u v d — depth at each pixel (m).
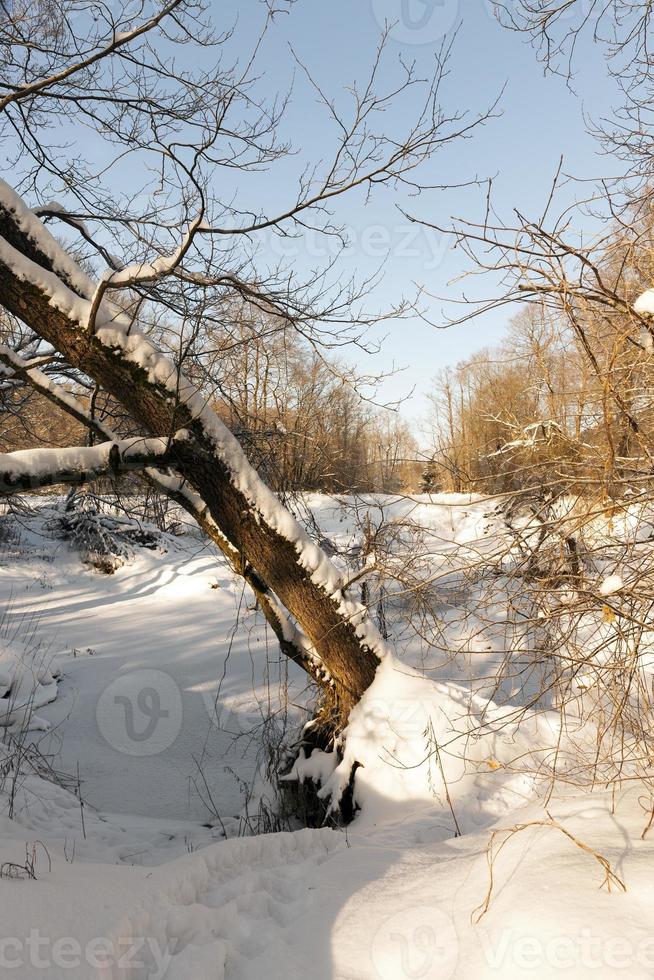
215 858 3.86
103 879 3.32
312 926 3.12
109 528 19.95
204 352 6.46
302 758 6.86
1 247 5.65
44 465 5.51
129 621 15.62
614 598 3.72
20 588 18.11
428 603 5.61
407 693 6.54
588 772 4.23
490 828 4.47
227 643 13.54
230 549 7.03
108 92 6.60
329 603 6.56
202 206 4.91
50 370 7.85
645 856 3.02
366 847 4.52
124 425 7.60
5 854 3.62
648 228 3.66
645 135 5.62
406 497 4.72
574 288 3.50
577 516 3.76
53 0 6.38
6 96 5.22
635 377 3.83
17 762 7.91
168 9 5.09
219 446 6.30
